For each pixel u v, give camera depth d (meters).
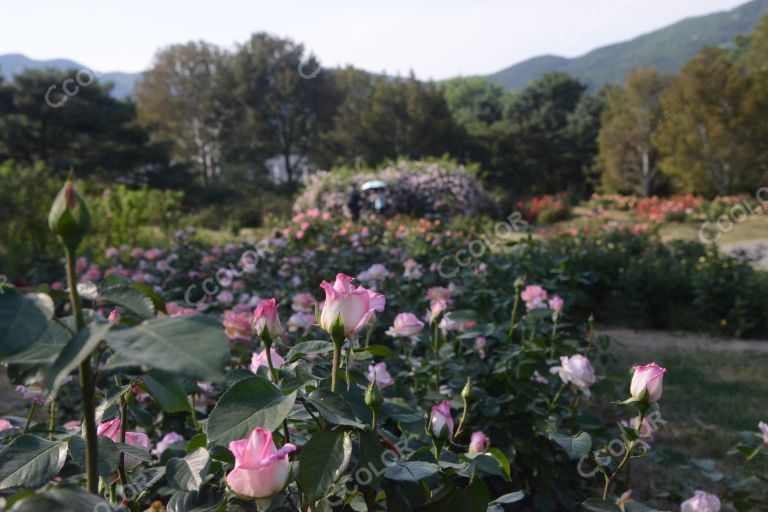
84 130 29.78
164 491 2.22
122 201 11.16
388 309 4.52
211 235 12.82
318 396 1.05
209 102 45.12
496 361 3.37
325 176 19.19
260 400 1.00
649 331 8.43
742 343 7.68
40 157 28.83
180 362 0.65
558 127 48.97
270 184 40.41
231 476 0.93
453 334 3.35
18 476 1.09
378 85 42.38
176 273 6.73
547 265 5.64
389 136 41.06
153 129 33.31
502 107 63.09
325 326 1.16
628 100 32.25
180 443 1.85
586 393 2.67
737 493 2.60
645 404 1.63
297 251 7.05
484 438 1.91
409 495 1.18
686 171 25.72
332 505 1.26
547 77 52.84
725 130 23.70
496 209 20.94
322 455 1.01
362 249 7.11
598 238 10.87
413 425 1.42
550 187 41.28
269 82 45.62
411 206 18.27
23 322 0.71
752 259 9.23
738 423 4.82
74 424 2.21
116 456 1.15
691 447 4.42
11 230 9.22
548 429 2.73
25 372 0.77
